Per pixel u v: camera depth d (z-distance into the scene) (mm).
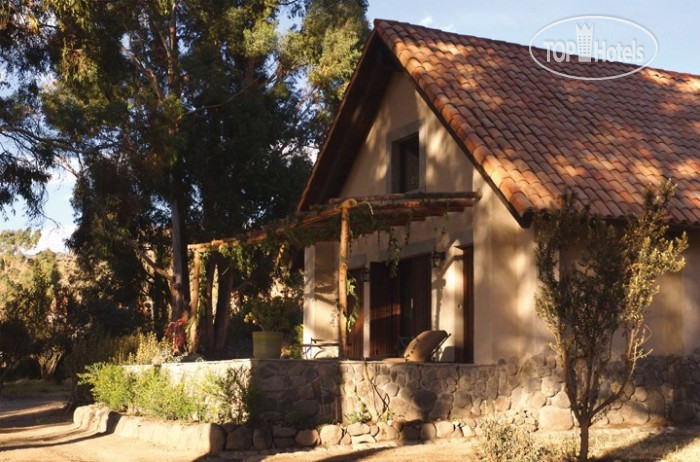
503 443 10820
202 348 29266
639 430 13688
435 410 13703
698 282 14766
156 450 13367
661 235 10188
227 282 35688
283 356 18938
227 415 13164
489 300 14320
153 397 15758
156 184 27547
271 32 32156
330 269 20094
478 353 14484
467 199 14898
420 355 14906
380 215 15375
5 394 34625
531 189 13609
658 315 14789
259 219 33500
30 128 22969
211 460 11875
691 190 14875
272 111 33469
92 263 38688
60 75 23844
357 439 12773
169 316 40625
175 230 33312
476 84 16438
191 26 33312
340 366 13312
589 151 15320
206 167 31812
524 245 14273
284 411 12898
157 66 32688
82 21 22016
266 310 15562
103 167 24688
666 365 14664
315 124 34844
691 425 14219
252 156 32000
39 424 20797
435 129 16812
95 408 18891
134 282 37219
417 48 17125
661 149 16156
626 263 9672
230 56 34406
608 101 17578
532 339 13977
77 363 23516
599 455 11016
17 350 35188
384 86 18672
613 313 9680
